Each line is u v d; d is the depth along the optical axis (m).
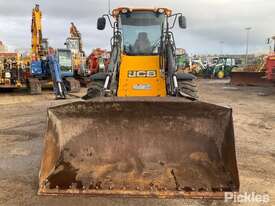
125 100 4.75
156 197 4.16
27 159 6.45
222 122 4.70
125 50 8.04
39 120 10.27
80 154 4.81
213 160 4.65
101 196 4.17
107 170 4.61
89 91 8.01
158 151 4.84
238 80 26.23
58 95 16.19
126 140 4.90
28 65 19.52
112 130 4.91
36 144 7.50
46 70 19.12
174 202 4.65
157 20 8.09
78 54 23.62
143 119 4.91
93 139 4.89
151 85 7.32
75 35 26.89
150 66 7.43
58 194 4.18
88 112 4.83
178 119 4.87
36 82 18.45
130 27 8.08
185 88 7.74
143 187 4.28
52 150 4.61
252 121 10.24
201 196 4.15
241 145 7.49
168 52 7.43
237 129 9.12
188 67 33.72
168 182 4.36
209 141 4.79
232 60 41.66
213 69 38.97
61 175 4.48
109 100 4.78
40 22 20.30
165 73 7.31
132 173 4.55
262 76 24.70
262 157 6.65
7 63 19.14
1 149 7.13
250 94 18.70
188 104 4.64
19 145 7.43
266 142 7.77
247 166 6.12
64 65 19.52
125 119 4.91
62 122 4.87
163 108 4.77
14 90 20.97
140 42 8.02
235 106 13.59
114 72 7.23
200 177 4.43
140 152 4.84
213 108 4.61
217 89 22.30
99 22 8.32
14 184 5.27
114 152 4.84
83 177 4.45
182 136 4.87
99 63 23.23
